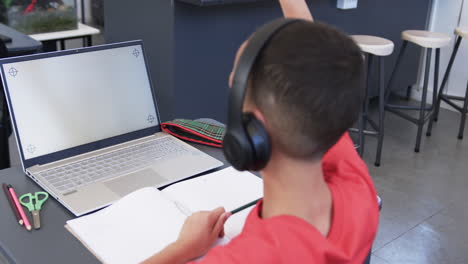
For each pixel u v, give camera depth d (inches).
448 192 108.0
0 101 77.6
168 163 47.6
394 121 143.9
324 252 20.6
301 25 20.3
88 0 160.9
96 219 37.9
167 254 31.9
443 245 90.0
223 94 115.5
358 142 120.5
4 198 41.3
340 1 126.1
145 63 52.1
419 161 121.2
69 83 46.8
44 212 39.6
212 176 45.3
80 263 33.8
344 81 19.6
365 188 25.6
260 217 23.4
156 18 103.7
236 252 20.0
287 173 21.3
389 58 148.9
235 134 20.4
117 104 50.3
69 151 47.2
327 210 23.1
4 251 35.1
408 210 100.5
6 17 118.9
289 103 19.2
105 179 44.0
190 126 53.7
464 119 132.1
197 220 34.3
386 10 140.3
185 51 104.5
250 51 19.6
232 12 107.9
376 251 87.4
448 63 145.6
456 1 146.4
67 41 168.7
